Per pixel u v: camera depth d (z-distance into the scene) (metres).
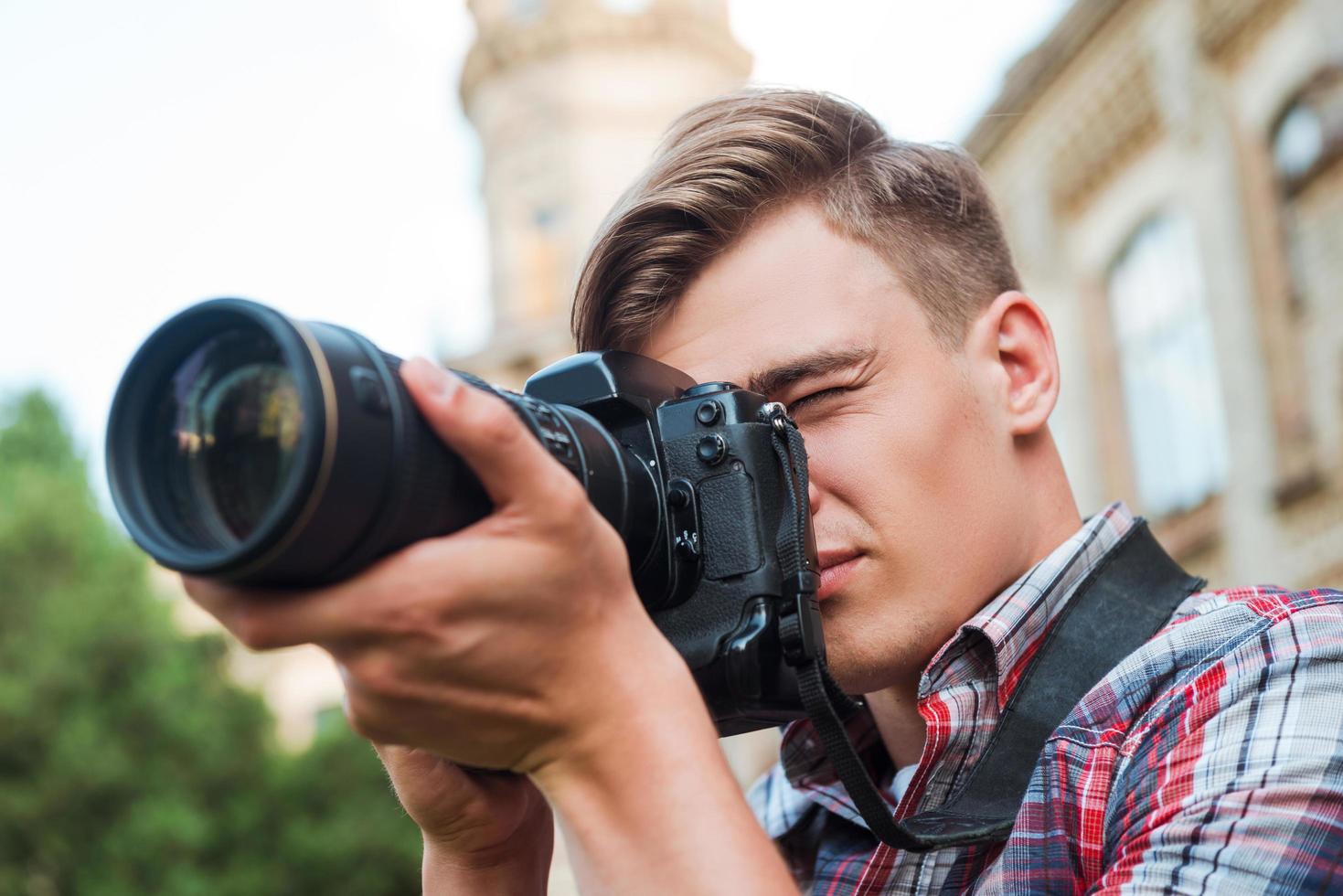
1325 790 0.78
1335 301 5.20
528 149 13.02
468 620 0.66
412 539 0.66
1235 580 5.75
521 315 12.77
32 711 11.16
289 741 14.60
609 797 0.71
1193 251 5.97
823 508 1.05
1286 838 0.77
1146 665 0.93
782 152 1.12
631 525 0.87
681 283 1.11
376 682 0.67
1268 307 5.51
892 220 1.13
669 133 1.22
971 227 1.21
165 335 0.66
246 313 0.63
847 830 1.15
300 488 0.60
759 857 0.69
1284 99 5.40
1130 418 6.55
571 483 0.68
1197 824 0.79
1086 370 6.72
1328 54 5.09
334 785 11.98
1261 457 5.53
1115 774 0.90
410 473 0.65
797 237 1.10
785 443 0.96
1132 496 6.53
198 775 11.51
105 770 10.98
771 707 0.93
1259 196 5.56
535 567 0.67
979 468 1.10
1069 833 0.89
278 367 0.65
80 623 11.77
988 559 1.08
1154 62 6.05
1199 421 5.96
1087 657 1.02
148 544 0.64
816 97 1.20
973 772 0.99
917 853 0.92
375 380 0.65
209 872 11.19
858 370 1.07
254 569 0.61
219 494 0.66
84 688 11.51
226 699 12.18
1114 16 6.20
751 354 1.07
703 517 0.94
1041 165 6.93
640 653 0.72
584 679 0.70
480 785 0.97
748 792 1.35
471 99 13.60
